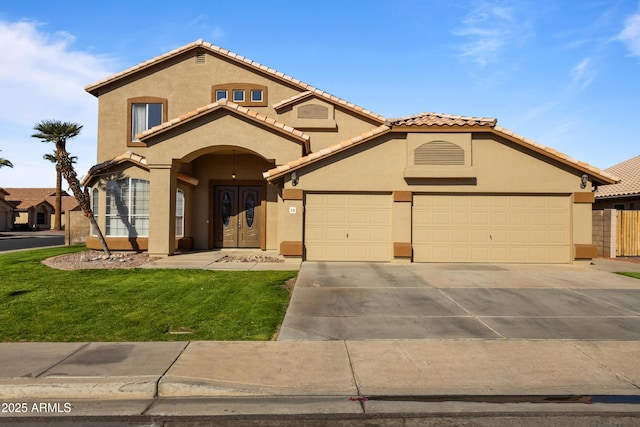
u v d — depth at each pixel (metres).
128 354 6.14
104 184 16.56
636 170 24.42
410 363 5.96
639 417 4.66
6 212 60.41
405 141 14.62
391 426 4.47
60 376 5.36
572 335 7.15
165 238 15.50
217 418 4.62
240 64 19.56
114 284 10.68
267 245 18.19
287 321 7.86
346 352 6.35
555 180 14.57
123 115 19.55
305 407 4.86
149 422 4.55
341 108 19.50
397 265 14.11
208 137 15.52
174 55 19.50
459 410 4.79
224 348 6.44
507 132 14.38
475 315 8.29
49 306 8.60
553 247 14.70
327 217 14.82
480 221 14.74
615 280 11.75
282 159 15.55
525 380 5.46
